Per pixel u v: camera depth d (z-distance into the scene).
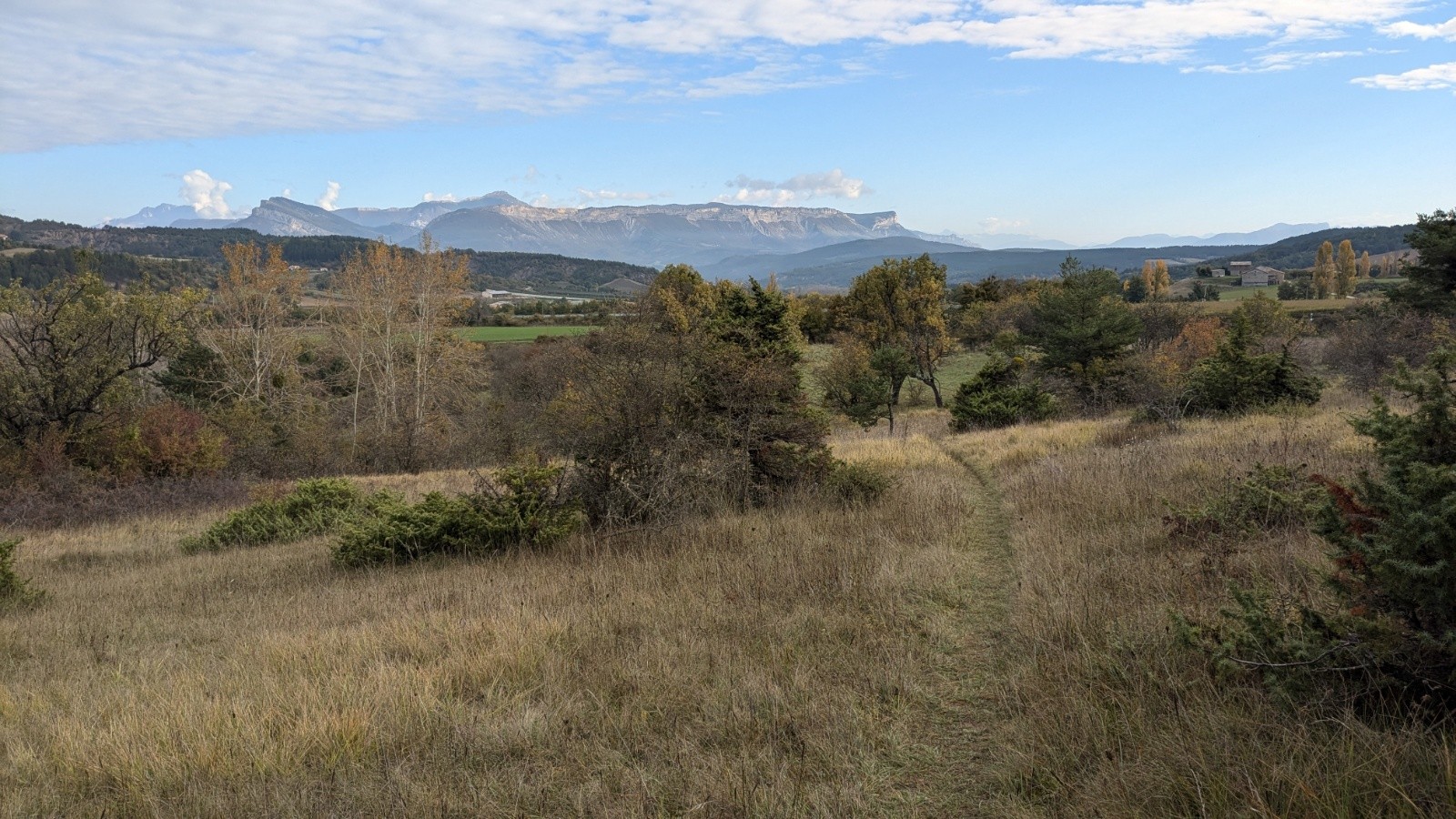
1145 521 7.76
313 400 41.81
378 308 41.78
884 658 5.16
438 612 7.09
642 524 10.15
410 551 10.74
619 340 10.96
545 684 4.99
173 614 8.70
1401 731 3.05
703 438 11.06
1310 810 2.76
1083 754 3.58
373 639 6.23
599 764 3.96
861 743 4.04
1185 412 18.70
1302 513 6.57
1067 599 5.50
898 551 7.88
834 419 33.81
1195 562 5.96
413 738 4.34
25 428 20.78
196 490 20.00
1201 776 3.10
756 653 5.34
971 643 5.44
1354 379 21.23
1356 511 3.57
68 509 18.28
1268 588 4.71
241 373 42.19
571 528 10.45
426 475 24.22
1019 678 4.48
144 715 4.92
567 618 6.28
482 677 5.17
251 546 14.14
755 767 3.79
